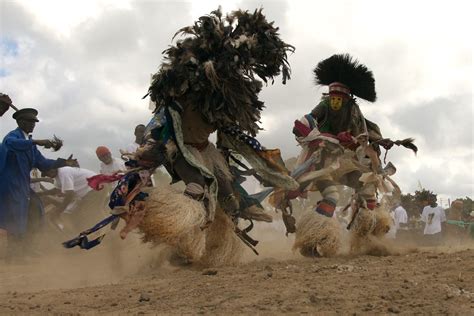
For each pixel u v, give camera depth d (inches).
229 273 239.1
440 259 251.8
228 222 278.4
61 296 207.2
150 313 169.3
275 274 222.8
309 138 309.1
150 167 257.6
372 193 320.8
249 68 270.4
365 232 316.2
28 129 444.5
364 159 321.1
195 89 261.3
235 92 269.0
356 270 227.1
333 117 319.0
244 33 271.9
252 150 285.7
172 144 268.8
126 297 197.2
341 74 319.0
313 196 330.6
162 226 244.8
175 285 216.1
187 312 167.9
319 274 219.0
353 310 161.9
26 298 207.5
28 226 453.4
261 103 280.1
